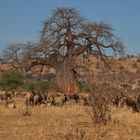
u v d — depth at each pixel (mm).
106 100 22047
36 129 17188
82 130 16719
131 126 18625
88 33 61812
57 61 62656
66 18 62031
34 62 62562
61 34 62219
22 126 18188
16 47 63000
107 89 24266
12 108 26156
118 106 29016
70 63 61344
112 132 16562
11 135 15680
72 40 62156
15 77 65000
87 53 62312
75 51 61969
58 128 17359
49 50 62062
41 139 14898
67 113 23844
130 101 30578
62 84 61438
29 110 24828
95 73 21891
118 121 19828
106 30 62062
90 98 20578
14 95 43438
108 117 19922
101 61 63156
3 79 65562
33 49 61656
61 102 33031
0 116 21938
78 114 23500
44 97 32688
